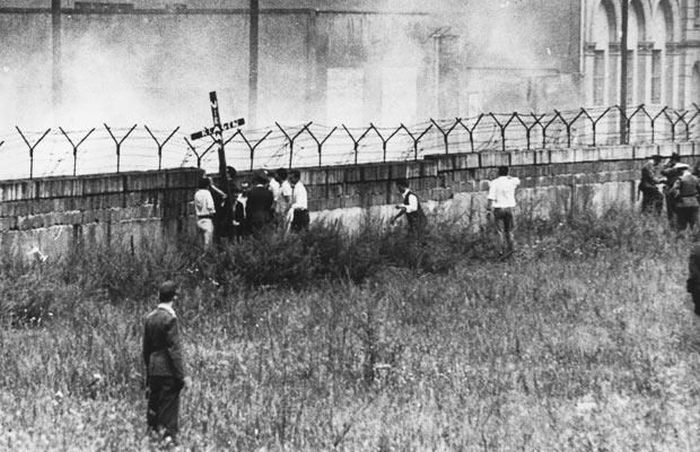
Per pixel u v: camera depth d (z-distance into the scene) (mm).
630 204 51531
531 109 71750
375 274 37281
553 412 22266
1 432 19172
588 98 74500
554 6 72688
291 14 61500
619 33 78562
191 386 23500
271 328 29750
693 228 46375
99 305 31172
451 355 27047
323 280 36438
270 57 61500
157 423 20156
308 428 21094
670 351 27484
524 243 42656
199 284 33500
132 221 35625
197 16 61875
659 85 85250
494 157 47219
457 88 66438
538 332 29453
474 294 34656
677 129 85812
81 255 33250
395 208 42250
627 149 53250
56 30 57844
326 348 27359
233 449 19766
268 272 35281
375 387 24156
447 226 41938
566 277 37719
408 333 29484
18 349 25984
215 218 37125
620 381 24734
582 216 45281
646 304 32938
